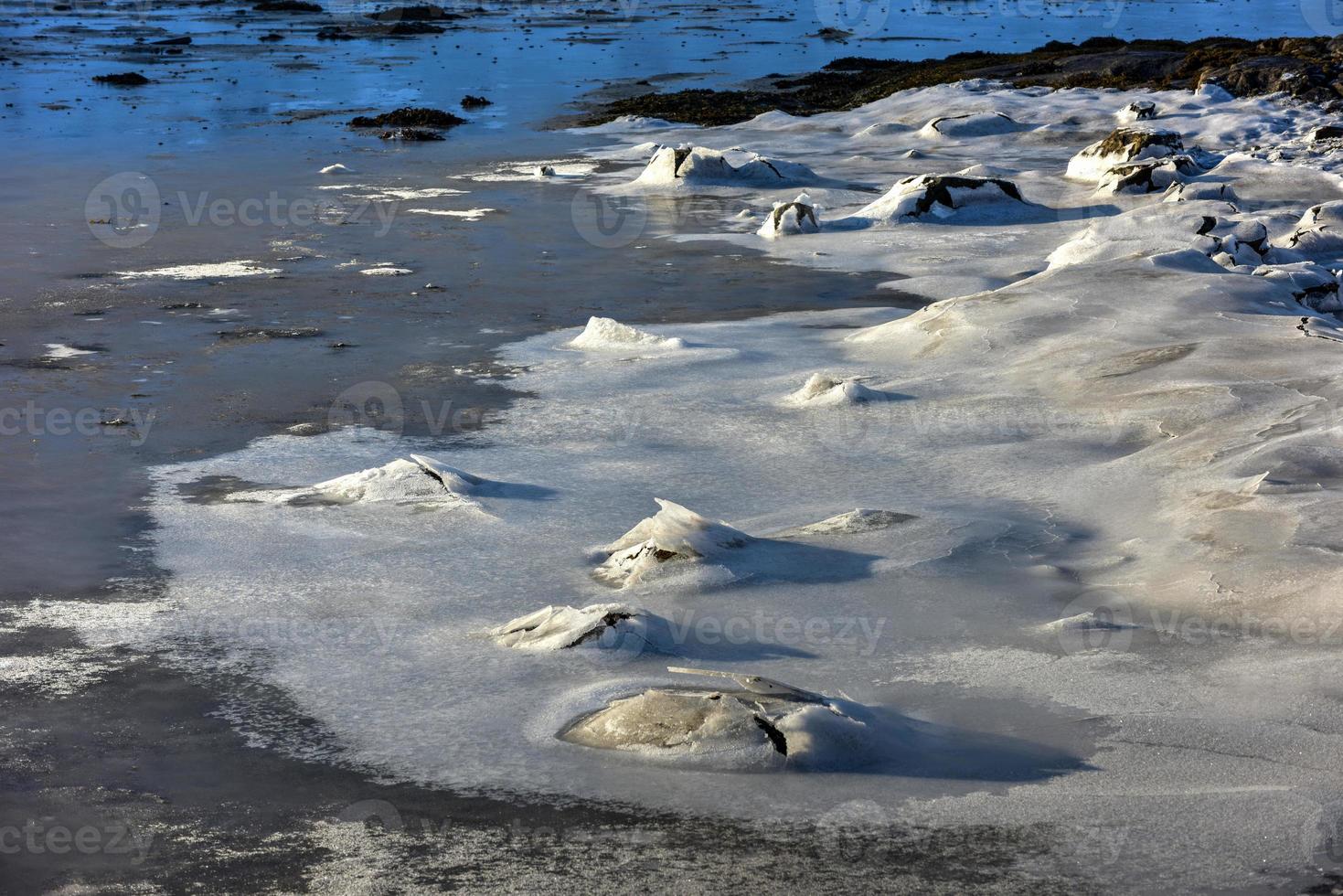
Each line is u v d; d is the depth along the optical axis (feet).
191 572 19.86
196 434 27.07
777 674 15.79
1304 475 20.49
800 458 24.66
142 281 42.32
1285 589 17.03
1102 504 21.21
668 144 76.28
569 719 14.93
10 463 25.26
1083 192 59.98
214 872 12.26
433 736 14.71
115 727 15.21
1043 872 11.85
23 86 102.22
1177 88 84.53
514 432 26.99
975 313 32.68
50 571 20.02
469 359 32.96
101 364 32.63
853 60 109.09
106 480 24.27
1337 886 11.49
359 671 16.43
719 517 21.58
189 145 74.79
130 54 127.85
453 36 149.69
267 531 21.50
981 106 82.43
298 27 164.04
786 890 11.71
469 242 49.11
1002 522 20.45
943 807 12.92
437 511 22.17
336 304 39.27
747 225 53.26
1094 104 82.28
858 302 39.63
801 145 76.38
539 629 17.07
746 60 118.42
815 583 18.52
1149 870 11.82
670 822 12.84
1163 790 13.05
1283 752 13.58
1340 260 44.04
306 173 65.36
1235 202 54.24
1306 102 77.71
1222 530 19.01
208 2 210.38
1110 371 27.45
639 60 119.65
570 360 32.68
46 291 40.88
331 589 19.08
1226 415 23.77
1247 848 12.06
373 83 104.99
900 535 20.01
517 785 13.58
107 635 17.70
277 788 13.75
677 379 30.55
